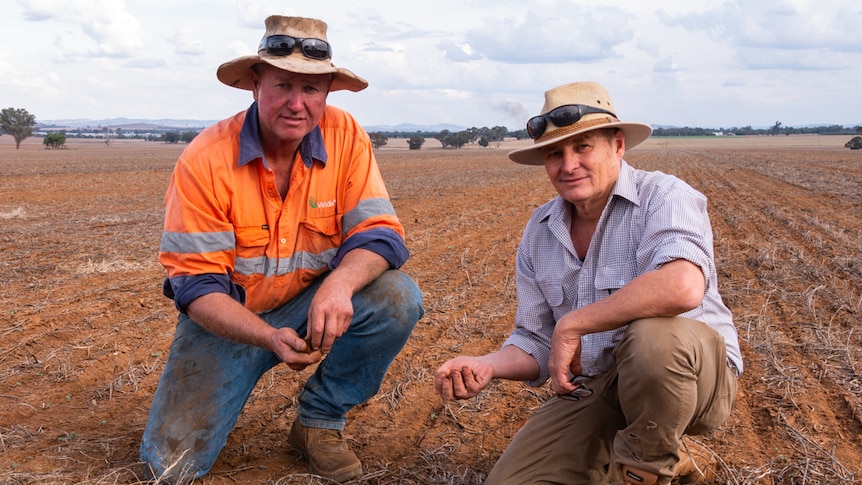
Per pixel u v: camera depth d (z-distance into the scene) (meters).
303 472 3.30
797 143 145.12
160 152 84.12
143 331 5.66
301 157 3.10
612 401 2.88
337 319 2.85
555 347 2.69
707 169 37.03
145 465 3.07
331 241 3.29
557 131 2.71
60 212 15.41
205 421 3.08
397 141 191.38
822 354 5.04
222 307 2.90
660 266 2.58
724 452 3.52
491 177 30.80
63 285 7.41
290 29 2.88
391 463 3.42
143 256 9.25
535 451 2.88
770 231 11.77
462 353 5.18
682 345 2.48
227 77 3.11
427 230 12.03
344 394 3.30
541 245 3.07
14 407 4.05
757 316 6.07
